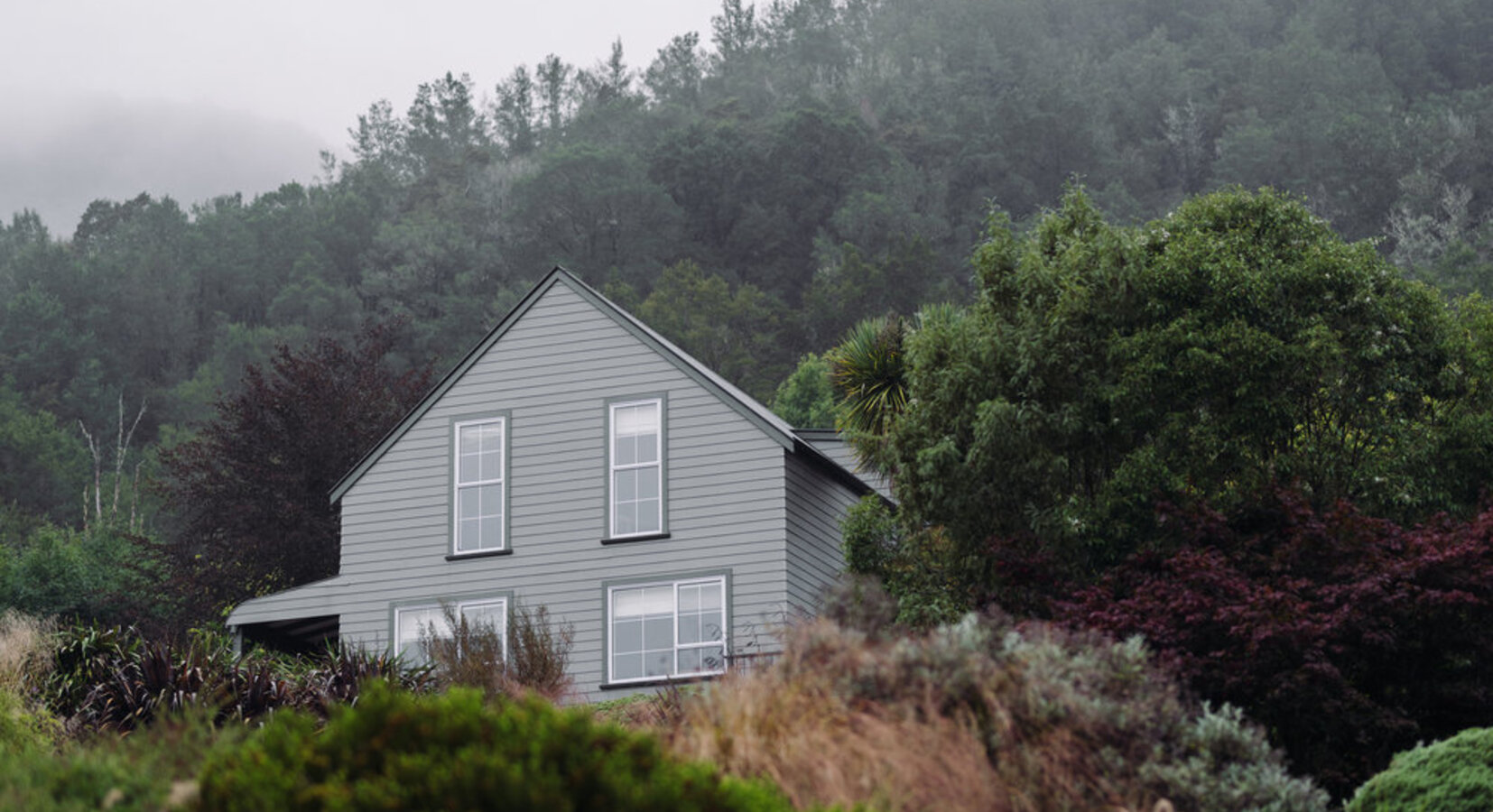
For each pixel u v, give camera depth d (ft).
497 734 23.54
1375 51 525.34
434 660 69.72
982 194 423.23
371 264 405.59
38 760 29.76
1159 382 61.21
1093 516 59.36
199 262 415.64
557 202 401.49
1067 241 67.62
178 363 387.34
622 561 83.46
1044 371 63.16
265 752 24.04
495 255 400.26
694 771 24.21
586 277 386.11
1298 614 47.16
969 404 63.46
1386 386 63.46
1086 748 33.01
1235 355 60.70
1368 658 50.47
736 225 400.67
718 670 76.89
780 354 306.55
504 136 569.23
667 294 311.68
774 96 555.69
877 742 29.32
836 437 96.48
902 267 317.01
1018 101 454.81
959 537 62.44
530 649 69.15
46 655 60.85
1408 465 62.13
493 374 88.17
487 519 86.12
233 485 124.88
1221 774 35.24
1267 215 67.36
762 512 82.17
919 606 61.93
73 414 329.31
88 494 276.82
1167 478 58.90
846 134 413.80
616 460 85.10
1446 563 48.98
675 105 523.70
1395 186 414.62
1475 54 520.42
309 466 125.29
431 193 468.75
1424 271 302.25
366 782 22.17
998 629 35.17
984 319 66.33
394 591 86.28
